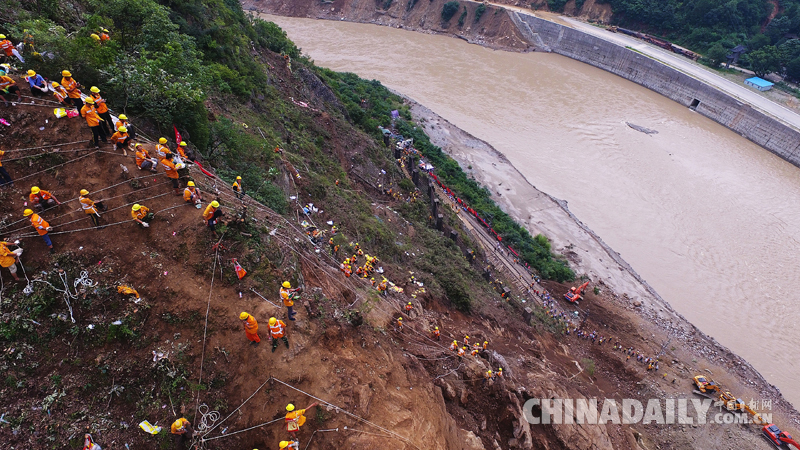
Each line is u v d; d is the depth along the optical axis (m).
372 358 17.92
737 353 44.91
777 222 60.69
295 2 129.62
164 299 15.62
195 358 15.03
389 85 89.56
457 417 20.22
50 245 15.28
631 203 63.47
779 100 80.75
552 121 80.69
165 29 25.91
